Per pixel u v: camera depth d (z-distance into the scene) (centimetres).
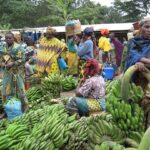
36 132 387
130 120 363
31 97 849
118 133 362
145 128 387
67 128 386
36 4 4172
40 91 873
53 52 955
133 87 385
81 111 630
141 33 427
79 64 970
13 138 421
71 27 1104
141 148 288
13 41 754
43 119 431
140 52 419
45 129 386
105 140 356
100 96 632
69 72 1130
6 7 3931
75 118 425
